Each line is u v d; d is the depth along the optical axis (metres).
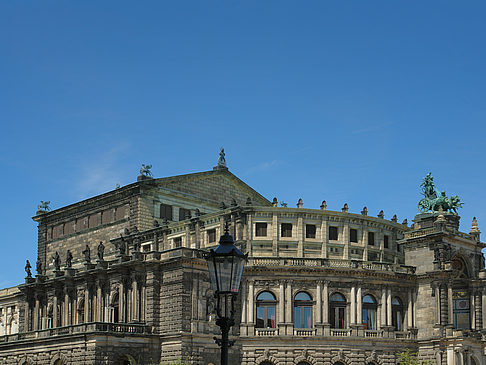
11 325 144.62
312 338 106.56
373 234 121.12
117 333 100.25
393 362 110.62
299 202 119.75
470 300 120.75
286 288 108.38
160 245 124.44
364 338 108.62
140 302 107.38
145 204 128.25
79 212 142.12
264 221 114.12
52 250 147.62
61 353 104.25
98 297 115.38
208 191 138.50
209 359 102.94
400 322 114.94
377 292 112.50
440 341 110.38
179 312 102.12
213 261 37.00
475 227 124.19
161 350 103.75
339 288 110.00
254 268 108.19
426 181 125.00
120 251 115.12
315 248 114.62
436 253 115.06
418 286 116.06
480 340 113.12
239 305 108.19
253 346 106.25
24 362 111.62
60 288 124.12
